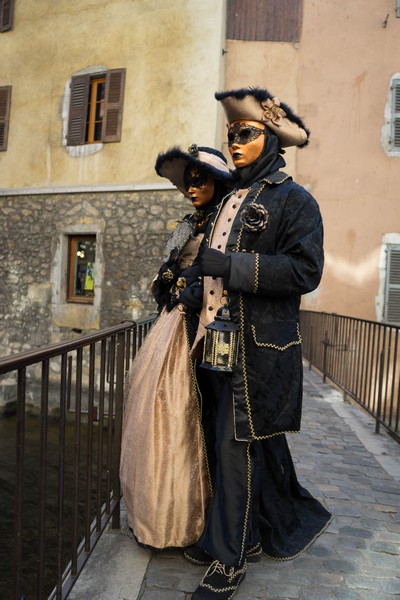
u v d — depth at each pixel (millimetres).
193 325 1941
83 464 6238
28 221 9648
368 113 9438
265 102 1779
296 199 1686
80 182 9180
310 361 8023
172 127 8477
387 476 3080
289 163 9539
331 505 2584
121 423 2225
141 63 8711
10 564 4027
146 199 8750
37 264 9562
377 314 9375
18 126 9711
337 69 9469
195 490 1834
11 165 9766
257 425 1620
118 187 8805
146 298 8680
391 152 9430
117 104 8820
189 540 1826
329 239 9453
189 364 1899
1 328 9797
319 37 9484
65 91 9336
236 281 1595
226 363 1621
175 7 8500
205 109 8305
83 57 9180
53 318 9391
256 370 1628
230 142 1866
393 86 9391
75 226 9242
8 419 9102
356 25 9445
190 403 1864
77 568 1747
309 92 9484
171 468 1816
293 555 1906
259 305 1657
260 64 9484
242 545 1639
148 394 1897
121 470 1977
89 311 9070
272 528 1911
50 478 5828
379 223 9406
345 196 9453
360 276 9414
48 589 3654
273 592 1729
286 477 1990
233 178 1953
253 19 9492
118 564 1837
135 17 8773
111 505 2148
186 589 1700
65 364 1536
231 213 1829
